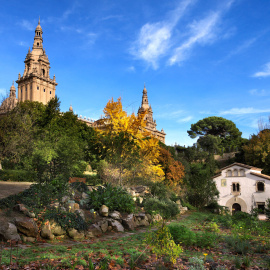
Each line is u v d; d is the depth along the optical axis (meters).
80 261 5.43
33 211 9.75
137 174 26.31
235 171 38.69
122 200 14.54
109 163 22.06
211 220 18.02
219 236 10.46
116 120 23.97
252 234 12.77
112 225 12.09
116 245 8.29
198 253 7.46
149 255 6.70
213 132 101.12
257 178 37.12
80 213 11.05
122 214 13.88
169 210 18.05
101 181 23.48
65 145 17.56
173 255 6.05
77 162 21.16
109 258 5.88
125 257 6.30
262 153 55.00
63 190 12.13
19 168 24.80
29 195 10.95
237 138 95.75
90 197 13.84
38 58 108.81
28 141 26.41
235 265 5.82
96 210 13.16
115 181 21.72
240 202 37.50
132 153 21.34
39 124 36.12
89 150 23.55
